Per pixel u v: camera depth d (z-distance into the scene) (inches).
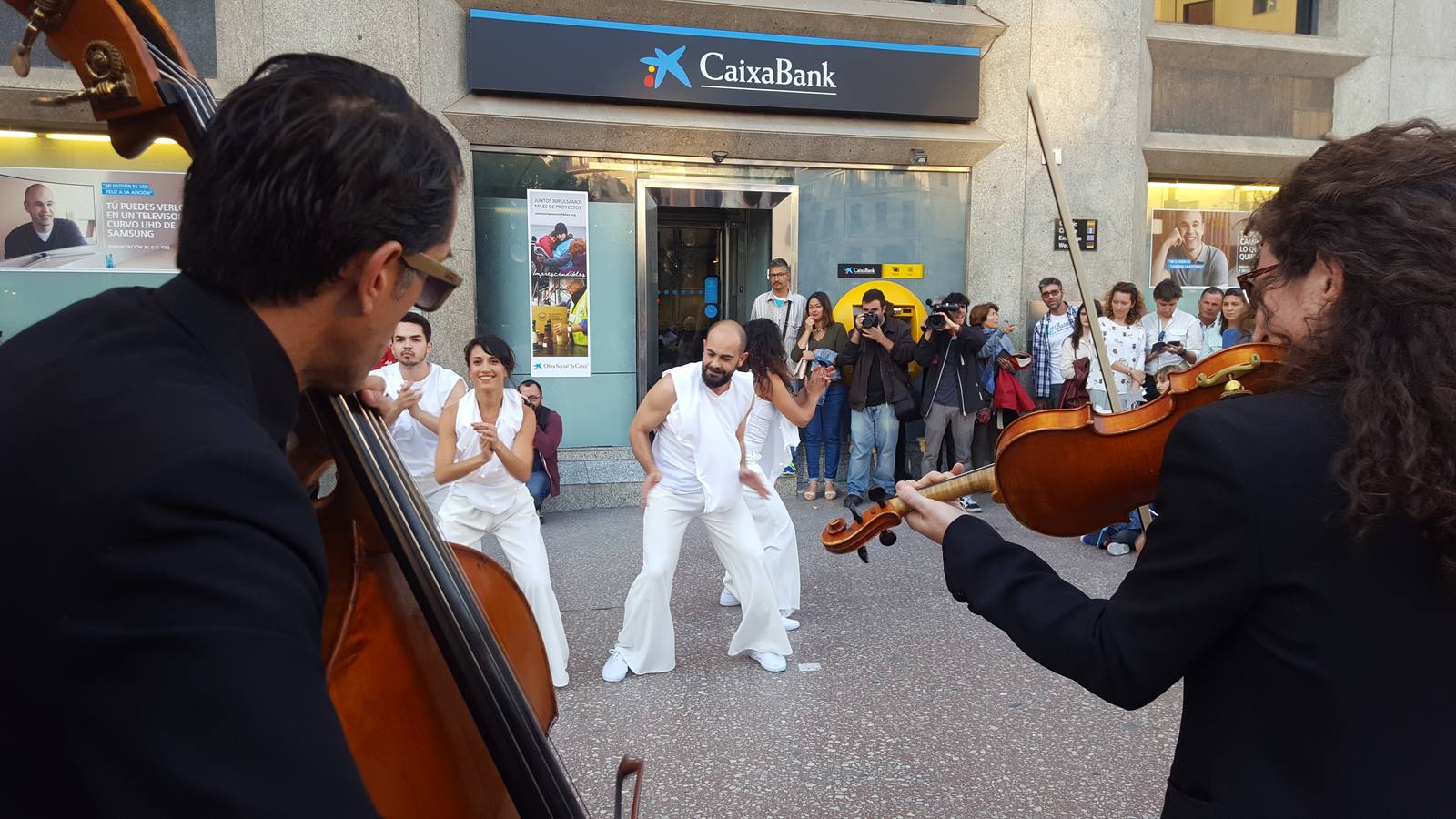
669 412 156.7
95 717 23.8
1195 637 39.1
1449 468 33.7
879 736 136.6
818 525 268.4
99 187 260.2
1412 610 35.7
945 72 310.7
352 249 31.5
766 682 157.3
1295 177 41.9
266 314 32.4
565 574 220.4
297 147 30.4
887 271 322.7
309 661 25.8
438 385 157.0
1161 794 119.4
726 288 334.3
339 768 24.7
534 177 291.3
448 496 154.0
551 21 276.2
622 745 134.5
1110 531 239.5
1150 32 335.9
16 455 26.7
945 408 287.4
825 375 179.5
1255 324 48.9
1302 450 37.4
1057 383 295.9
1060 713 144.2
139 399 27.1
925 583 212.8
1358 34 361.1
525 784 47.4
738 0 288.0
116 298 32.2
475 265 287.0
